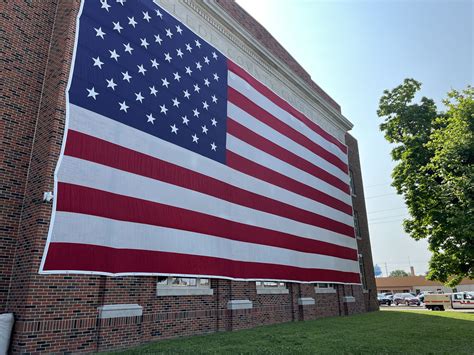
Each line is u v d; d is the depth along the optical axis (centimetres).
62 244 947
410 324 1709
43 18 1209
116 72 1211
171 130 1358
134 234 1126
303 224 2019
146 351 957
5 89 1070
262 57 2097
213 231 1426
